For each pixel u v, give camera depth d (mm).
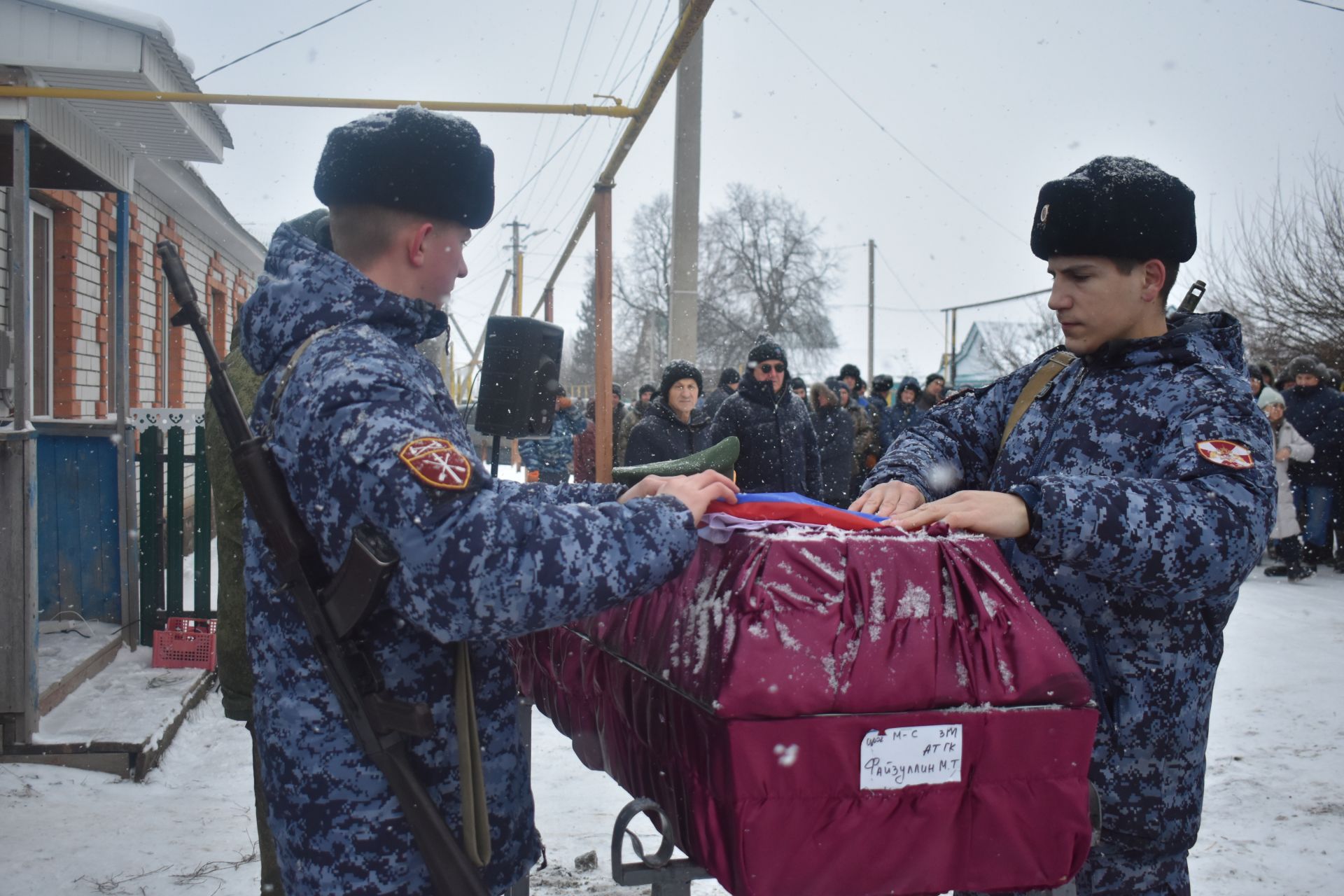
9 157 5270
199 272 11844
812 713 1284
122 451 5359
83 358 7473
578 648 1862
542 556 1234
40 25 4418
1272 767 4094
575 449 12820
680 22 4977
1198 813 1622
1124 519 1387
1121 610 1586
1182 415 1588
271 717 1426
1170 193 1647
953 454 1973
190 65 5371
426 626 1279
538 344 2377
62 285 7145
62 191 6859
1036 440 1794
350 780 1377
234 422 1376
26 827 3334
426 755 1406
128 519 5375
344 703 1365
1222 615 1637
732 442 2014
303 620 1399
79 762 3877
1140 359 1667
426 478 1229
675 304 10258
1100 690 1605
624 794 3840
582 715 1880
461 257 1554
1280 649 6012
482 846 1392
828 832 1298
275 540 1345
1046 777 1361
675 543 1323
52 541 5355
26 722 3871
